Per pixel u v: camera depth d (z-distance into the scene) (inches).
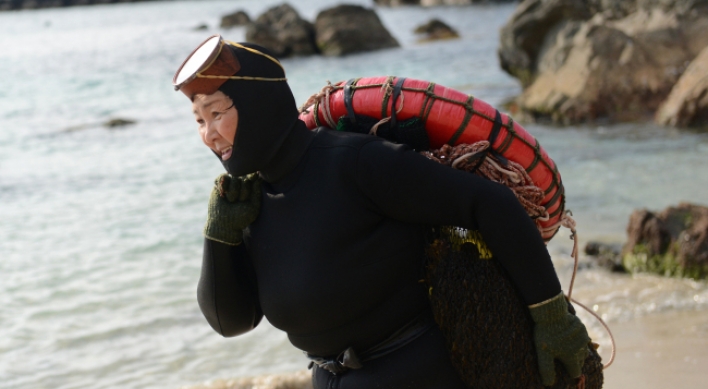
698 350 196.2
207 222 88.0
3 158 578.9
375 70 995.9
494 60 1005.2
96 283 306.3
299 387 175.6
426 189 79.8
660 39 606.5
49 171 526.9
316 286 82.0
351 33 1185.4
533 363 82.5
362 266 82.7
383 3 2591.0
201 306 92.7
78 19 2906.0
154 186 469.4
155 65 1186.6
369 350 86.1
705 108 517.7
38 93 954.1
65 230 384.2
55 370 234.1
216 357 233.1
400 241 84.1
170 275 311.6
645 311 226.7
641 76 589.6
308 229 82.8
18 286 306.2
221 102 80.3
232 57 79.8
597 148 479.8
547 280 80.7
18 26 2623.0
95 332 259.1
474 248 83.6
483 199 79.3
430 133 85.1
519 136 84.6
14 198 455.5
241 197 86.6
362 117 86.1
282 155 83.9
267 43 1181.7
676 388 176.7
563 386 84.0
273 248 84.9
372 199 82.0
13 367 237.1
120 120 703.1
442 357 85.2
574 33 631.2
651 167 418.3
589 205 353.4
